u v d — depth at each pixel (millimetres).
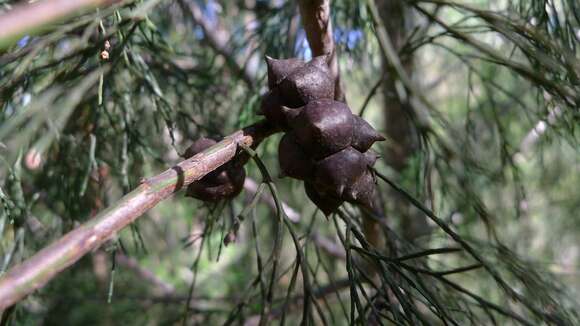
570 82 1861
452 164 2422
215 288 4254
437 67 4266
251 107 2248
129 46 1823
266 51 2471
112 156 2266
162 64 2268
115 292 3707
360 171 1397
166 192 1220
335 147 1354
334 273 3469
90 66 1919
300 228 3098
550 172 4113
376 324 1687
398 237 2107
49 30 1326
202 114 2422
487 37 3037
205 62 2961
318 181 1396
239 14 3230
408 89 2076
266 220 3715
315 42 1780
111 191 2738
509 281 2670
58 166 2174
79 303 3332
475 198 2400
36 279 982
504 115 3557
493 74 3201
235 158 1479
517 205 2383
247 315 2791
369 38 2455
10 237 2318
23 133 1054
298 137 1368
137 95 2141
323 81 1434
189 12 2932
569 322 1828
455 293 2129
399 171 3162
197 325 2854
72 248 1036
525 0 2047
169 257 4137
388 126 3184
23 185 2375
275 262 1383
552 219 4555
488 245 2334
